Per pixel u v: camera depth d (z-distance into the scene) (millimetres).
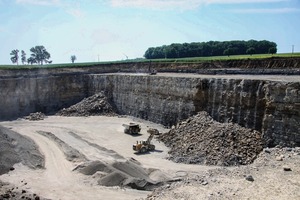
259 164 26141
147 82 59281
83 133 48594
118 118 61188
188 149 36594
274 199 19766
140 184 26750
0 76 65188
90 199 24422
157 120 56219
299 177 22859
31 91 66188
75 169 31172
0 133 39125
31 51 141250
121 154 37781
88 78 74125
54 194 25422
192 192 20969
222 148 34406
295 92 33156
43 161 34219
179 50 115562
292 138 32938
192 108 48625
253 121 38375
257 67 61250
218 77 47625
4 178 28844
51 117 61906
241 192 20781
